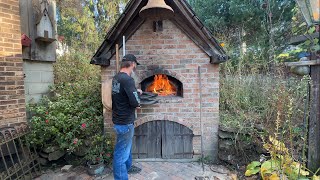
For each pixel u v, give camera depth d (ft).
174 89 12.64
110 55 11.32
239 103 13.30
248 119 11.80
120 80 8.36
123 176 8.73
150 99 11.04
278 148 8.60
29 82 13.70
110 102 9.30
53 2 14.64
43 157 11.51
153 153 11.99
